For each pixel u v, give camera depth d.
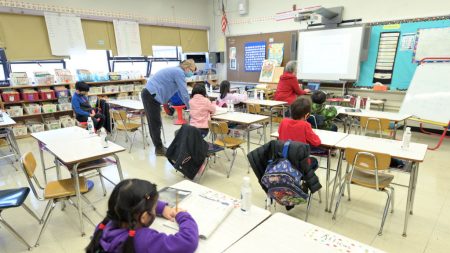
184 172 2.83
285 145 1.94
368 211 2.47
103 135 2.42
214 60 7.84
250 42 7.12
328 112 3.38
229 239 1.13
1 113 3.83
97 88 5.86
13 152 4.14
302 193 1.89
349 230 2.21
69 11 5.41
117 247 0.90
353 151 2.12
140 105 4.64
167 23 7.03
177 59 7.66
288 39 6.36
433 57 4.55
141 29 6.58
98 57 6.17
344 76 5.50
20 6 4.83
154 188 1.00
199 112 3.48
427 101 4.23
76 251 2.02
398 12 4.84
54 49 5.30
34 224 2.37
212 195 1.48
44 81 5.11
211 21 8.01
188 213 1.19
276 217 1.28
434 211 2.45
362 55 5.22
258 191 2.88
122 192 0.93
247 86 7.06
